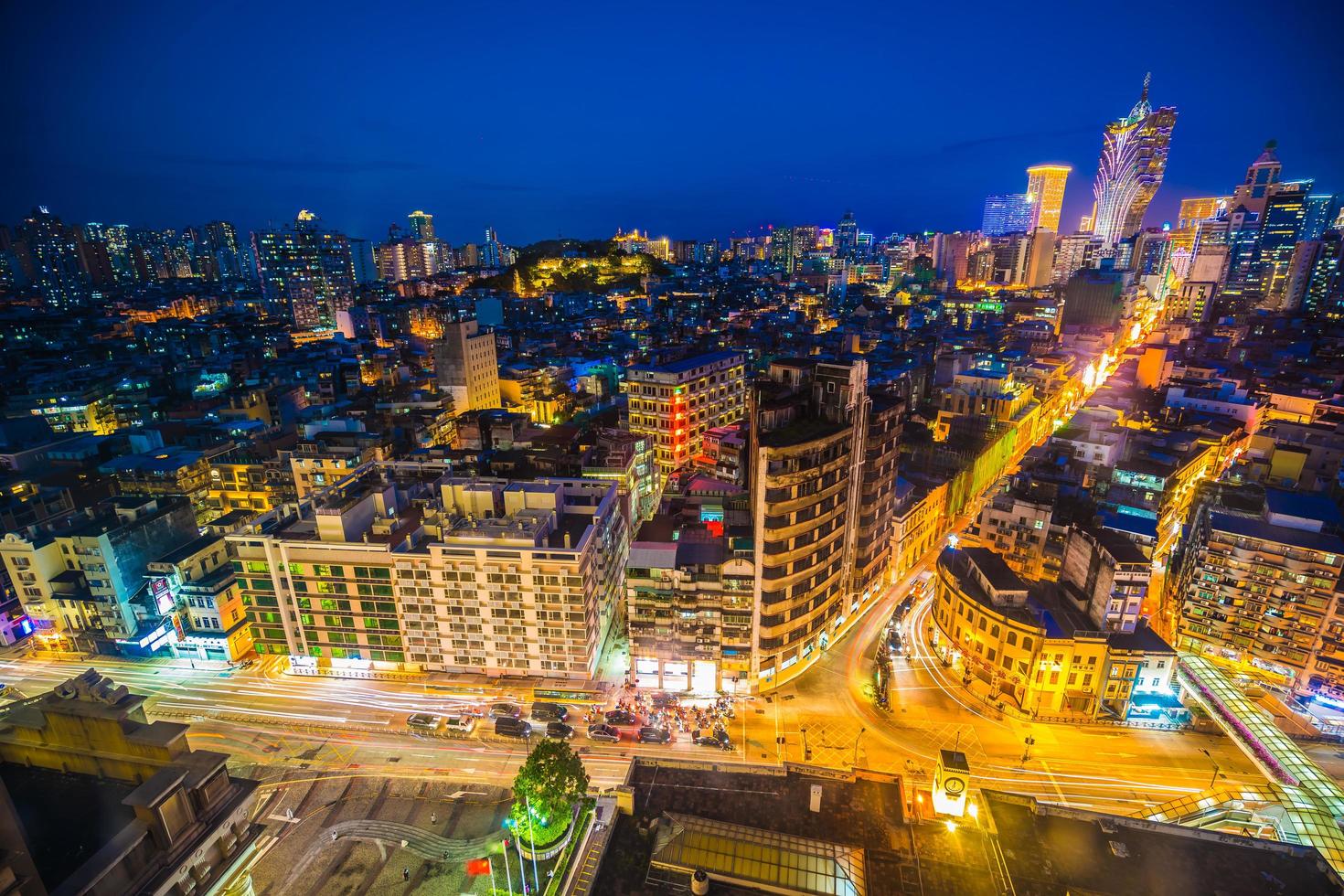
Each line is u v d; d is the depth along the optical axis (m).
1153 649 98.19
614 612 126.50
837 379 110.88
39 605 117.75
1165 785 89.31
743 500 120.94
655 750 94.88
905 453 177.75
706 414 198.50
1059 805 64.94
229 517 135.00
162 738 48.66
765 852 58.88
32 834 45.72
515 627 106.44
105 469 153.12
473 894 73.06
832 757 93.94
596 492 120.88
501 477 147.50
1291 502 121.88
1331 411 194.00
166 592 115.44
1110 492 145.75
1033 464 155.50
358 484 122.56
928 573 148.00
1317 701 109.12
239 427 183.88
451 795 86.94
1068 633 101.75
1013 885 56.97
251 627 110.81
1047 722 101.31
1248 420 198.38
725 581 103.19
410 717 100.75
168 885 44.28
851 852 59.41
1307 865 59.12
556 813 75.88
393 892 73.56
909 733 98.94
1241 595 115.06
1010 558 136.00
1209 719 100.00
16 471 148.88
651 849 60.91
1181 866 59.03
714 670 107.75
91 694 51.12
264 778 89.81
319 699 105.56
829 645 121.00
